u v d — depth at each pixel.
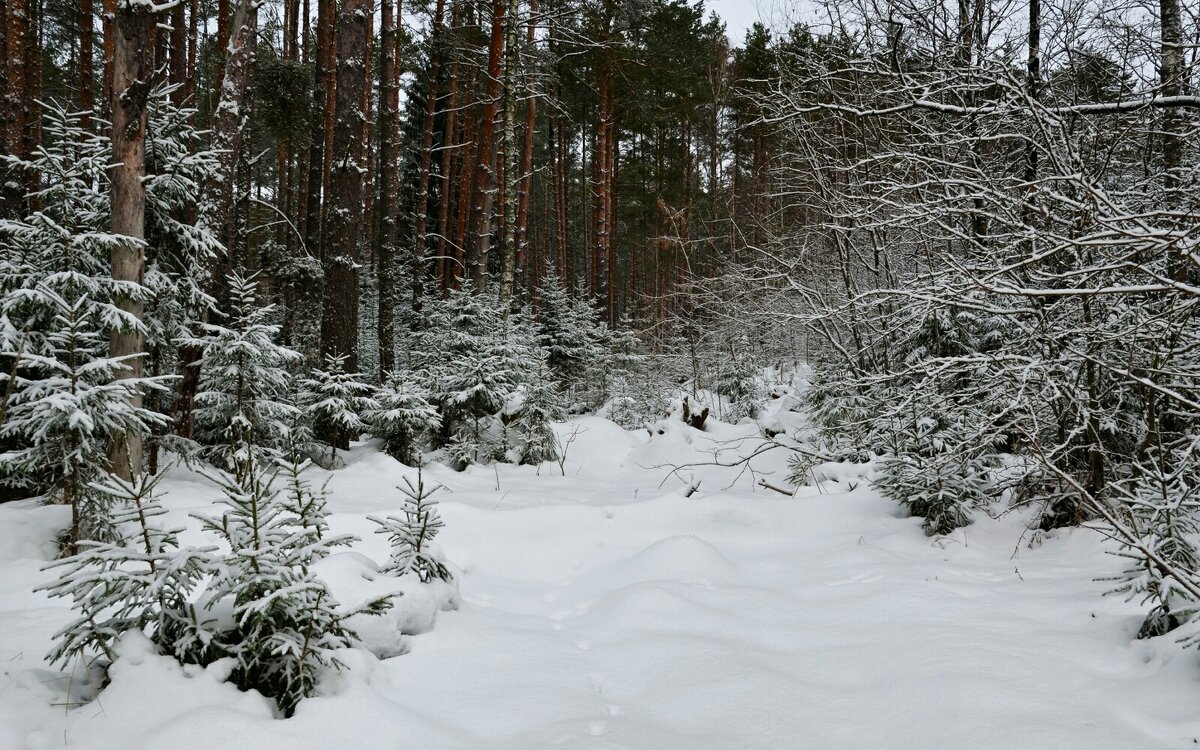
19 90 9.84
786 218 14.85
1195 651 2.94
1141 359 5.20
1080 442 5.96
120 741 2.47
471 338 11.51
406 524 4.33
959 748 2.51
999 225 6.86
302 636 2.93
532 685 3.27
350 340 10.38
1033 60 6.61
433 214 21.98
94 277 5.98
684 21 20.97
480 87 19.09
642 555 5.48
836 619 4.18
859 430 7.92
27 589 4.15
